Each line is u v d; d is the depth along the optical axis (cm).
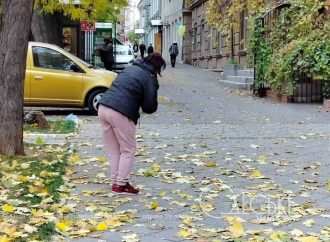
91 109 1612
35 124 1282
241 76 2628
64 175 824
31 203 668
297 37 1977
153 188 764
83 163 915
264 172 862
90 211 649
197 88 2533
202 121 1469
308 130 1279
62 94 1590
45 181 773
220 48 3806
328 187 764
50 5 2012
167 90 2420
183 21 5141
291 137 1185
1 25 936
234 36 3253
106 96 738
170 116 1568
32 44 1585
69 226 589
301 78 1930
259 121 1466
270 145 1095
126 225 602
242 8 2581
